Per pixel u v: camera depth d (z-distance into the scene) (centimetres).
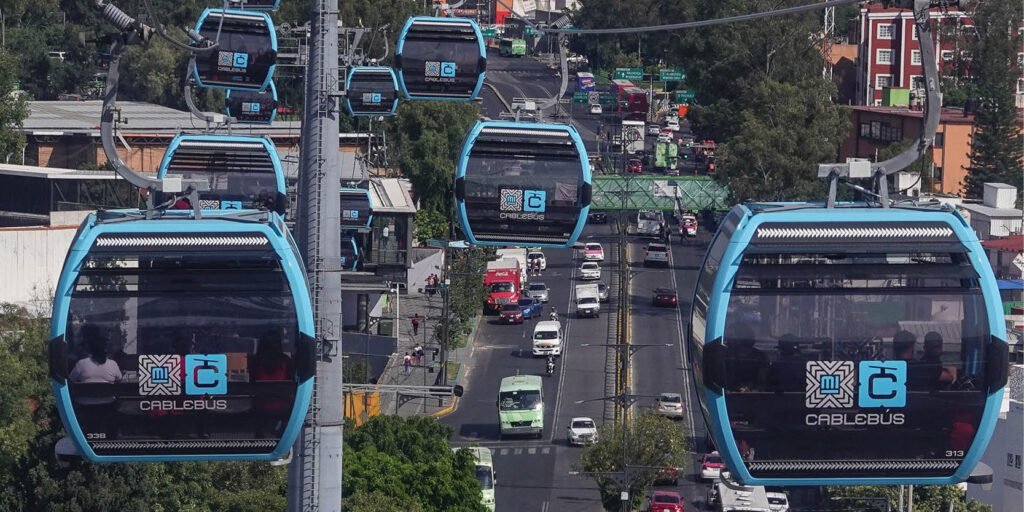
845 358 7294
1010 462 18288
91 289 7519
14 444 14525
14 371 15462
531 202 11156
